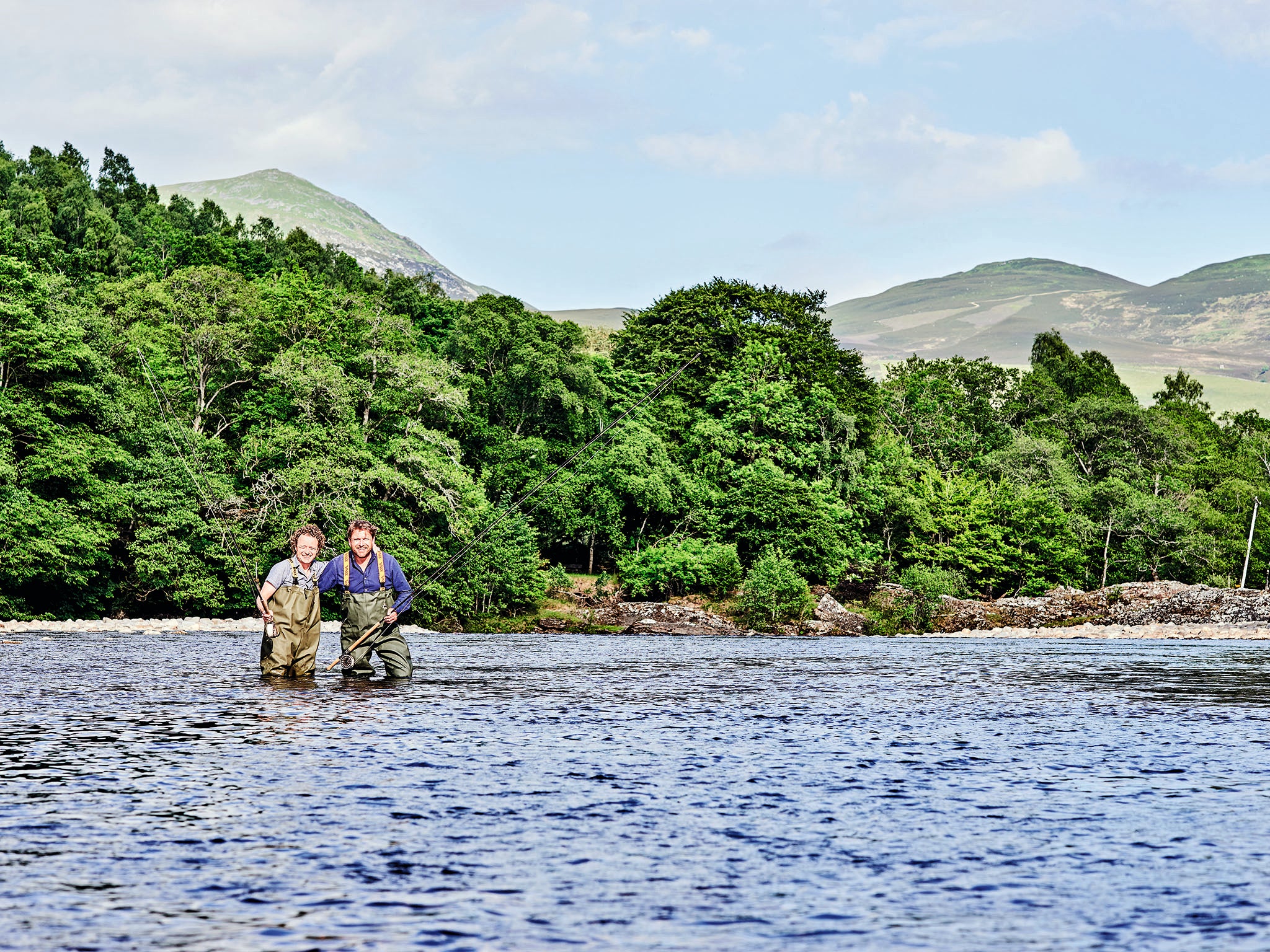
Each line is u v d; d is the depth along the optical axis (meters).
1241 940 4.05
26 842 5.23
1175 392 145.00
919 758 7.94
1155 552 78.62
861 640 37.81
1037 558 71.19
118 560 46.03
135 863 4.90
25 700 10.60
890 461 75.31
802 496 63.66
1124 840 5.51
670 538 62.12
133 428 48.34
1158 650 28.55
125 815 5.77
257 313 58.22
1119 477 89.75
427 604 49.75
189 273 62.53
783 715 10.52
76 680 12.66
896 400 93.25
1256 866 5.05
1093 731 9.58
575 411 65.12
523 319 66.75
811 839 5.48
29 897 4.40
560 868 4.91
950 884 4.74
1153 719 10.55
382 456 51.66
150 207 134.12
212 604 45.47
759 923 4.20
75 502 44.44
